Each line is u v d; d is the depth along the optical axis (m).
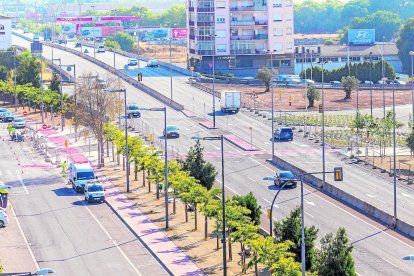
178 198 151.25
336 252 102.19
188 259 126.06
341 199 159.12
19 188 177.62
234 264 122.81
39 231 144.50
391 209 151.25
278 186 169.12
